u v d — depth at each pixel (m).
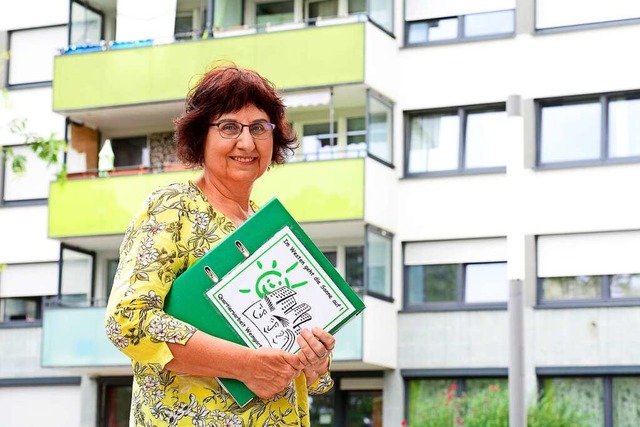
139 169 32.66
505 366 29.70
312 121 31.30
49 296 34.03
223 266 4.09
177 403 4.12
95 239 32.44
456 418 26.95
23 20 34.97
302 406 4.36
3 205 34.53
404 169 31.02
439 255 30.58
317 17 31.53
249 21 31.95
